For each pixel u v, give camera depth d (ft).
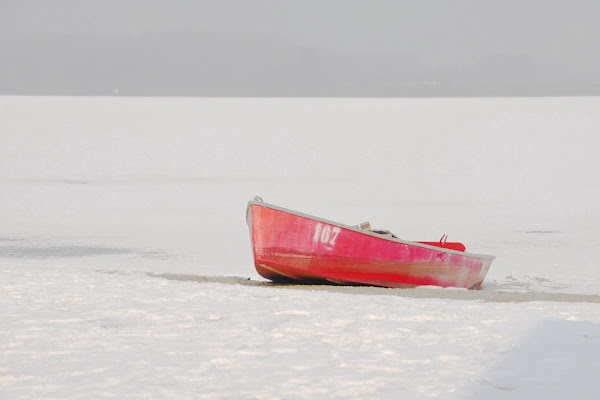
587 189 150.10
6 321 28.94
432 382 20.07
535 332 26.73
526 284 63.82
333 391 19.08
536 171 172.96
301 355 23.24
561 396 18.75
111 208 124.57
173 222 111.75
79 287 40.27
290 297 37.63
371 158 188.75
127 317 30.40
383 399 18.51
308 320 29.66
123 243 91.97
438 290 47.67
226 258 80.38
